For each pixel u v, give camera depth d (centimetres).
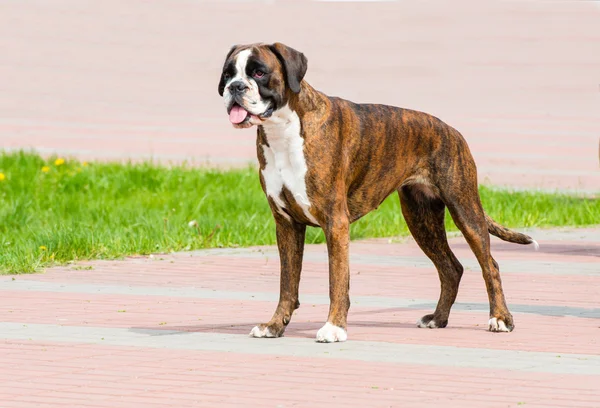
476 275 1466
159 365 932
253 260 1584
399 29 6744
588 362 949
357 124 1055
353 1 7644
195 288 1356
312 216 1041
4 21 6656
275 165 1035
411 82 5000
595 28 6788
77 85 4847
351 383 869
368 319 1167
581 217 2059
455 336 1070
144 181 2319
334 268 1041
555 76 5266
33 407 798
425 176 1109
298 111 1020
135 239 1694
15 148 2986
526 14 7238
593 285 1379
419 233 1134
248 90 989
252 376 893
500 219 1998
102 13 7094
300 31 6575
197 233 1766
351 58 5697
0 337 1046
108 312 1188
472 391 844
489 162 2930
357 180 1066
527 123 3850
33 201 2062
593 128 3769
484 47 6172
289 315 1071
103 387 855
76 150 3012
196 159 2870
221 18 7038
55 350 990
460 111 4131
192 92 4766
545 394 834
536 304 1248
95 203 2047
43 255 1553
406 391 844
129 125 3706
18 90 4622
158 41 6259
